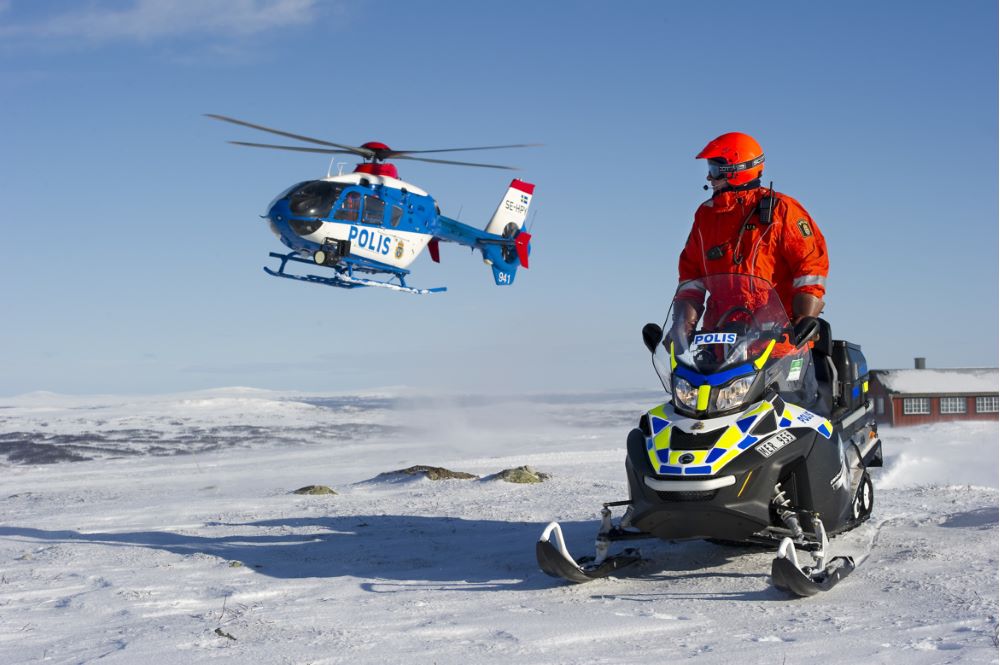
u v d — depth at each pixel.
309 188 19.25
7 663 3.50
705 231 5.87
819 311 5.63
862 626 3.78
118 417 109.94
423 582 5.15
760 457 4.66
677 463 4.68
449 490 10.56
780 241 5.68
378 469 30.05
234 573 5.52
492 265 27.77
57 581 5.33
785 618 3.99
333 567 5.72
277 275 19.41
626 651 3.52
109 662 3.43
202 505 10.12
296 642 3.71
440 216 22.17
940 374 50.84
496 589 4.89
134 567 5.79
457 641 3.71
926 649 3.35
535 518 7.80
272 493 12.45
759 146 5.80
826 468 4.96
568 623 3.98
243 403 145.12
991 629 3.55
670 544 5.99
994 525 6.21
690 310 5.26
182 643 3.70
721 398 4.84
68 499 13.78
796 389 5.32
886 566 5.02
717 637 3.70
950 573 4.72
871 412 6.30
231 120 19.27
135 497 13.99
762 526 4.68
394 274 20.98
